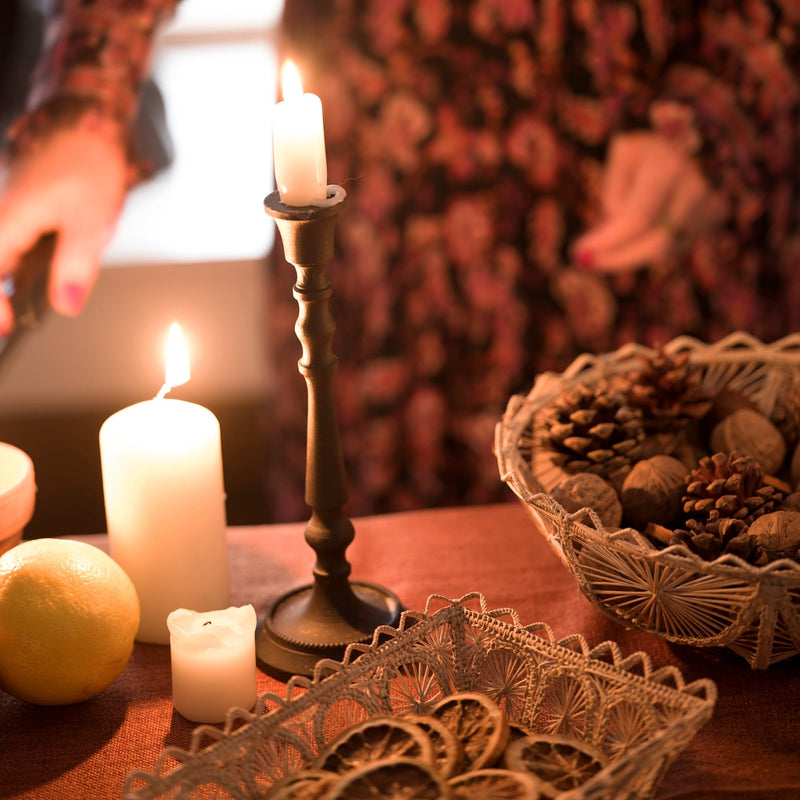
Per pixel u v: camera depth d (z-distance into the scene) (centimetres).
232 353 167
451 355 148
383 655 82
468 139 139
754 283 147
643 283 146
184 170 171
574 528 85
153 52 143
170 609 94
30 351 160
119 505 93
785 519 86
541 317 147
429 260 143
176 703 88
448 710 80
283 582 100
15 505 90
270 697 79
